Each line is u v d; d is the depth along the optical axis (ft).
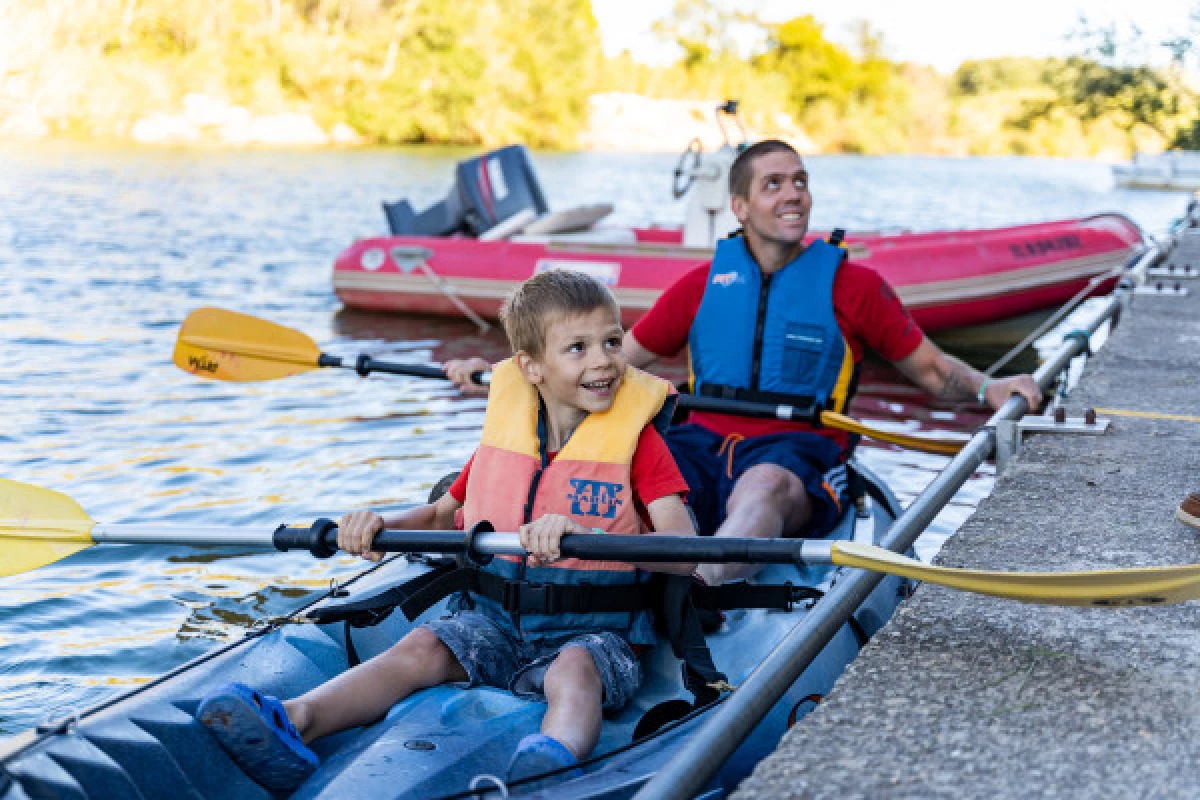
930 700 6.52
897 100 196.65
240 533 8.39
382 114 155.02
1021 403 12.21
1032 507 10.00
